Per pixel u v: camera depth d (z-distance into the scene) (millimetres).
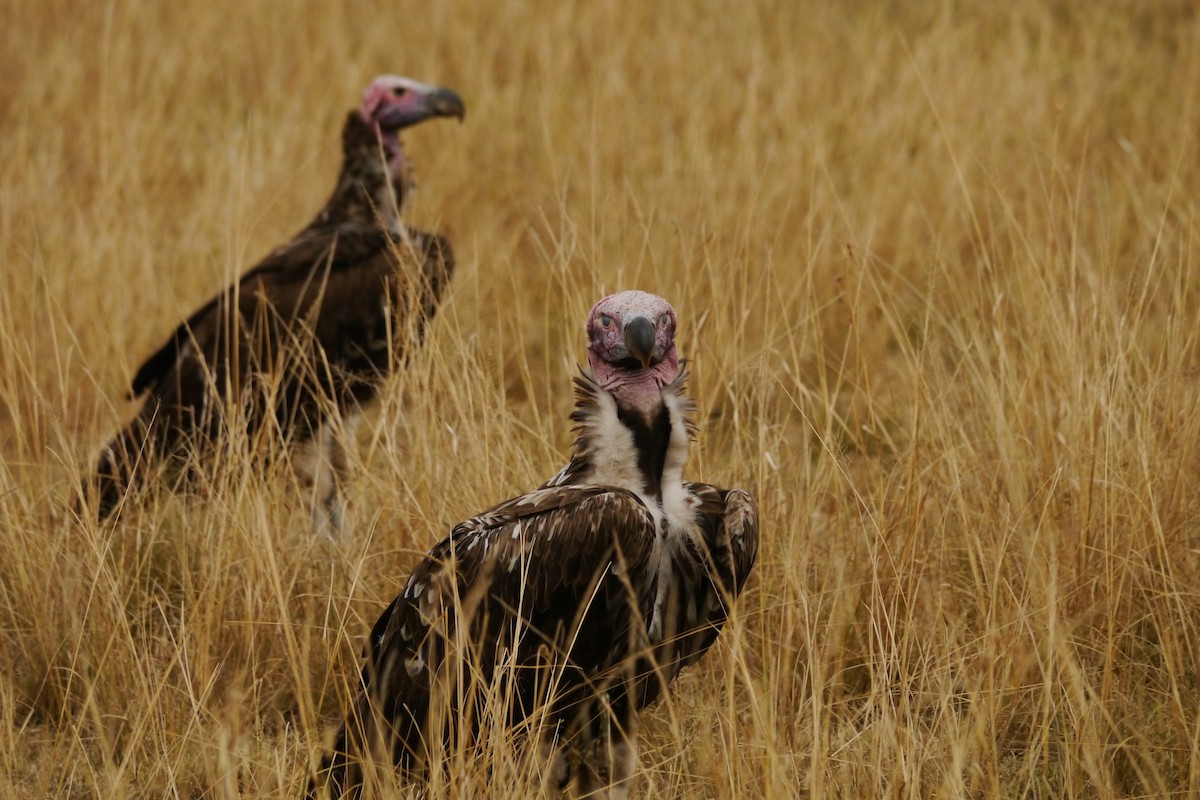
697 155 32781
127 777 15820
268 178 33156
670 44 42938
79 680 18031
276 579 17438
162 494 21250
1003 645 16625
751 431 21500
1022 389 20562
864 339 25547
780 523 19078
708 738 15781
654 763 16578
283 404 22938
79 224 29188
